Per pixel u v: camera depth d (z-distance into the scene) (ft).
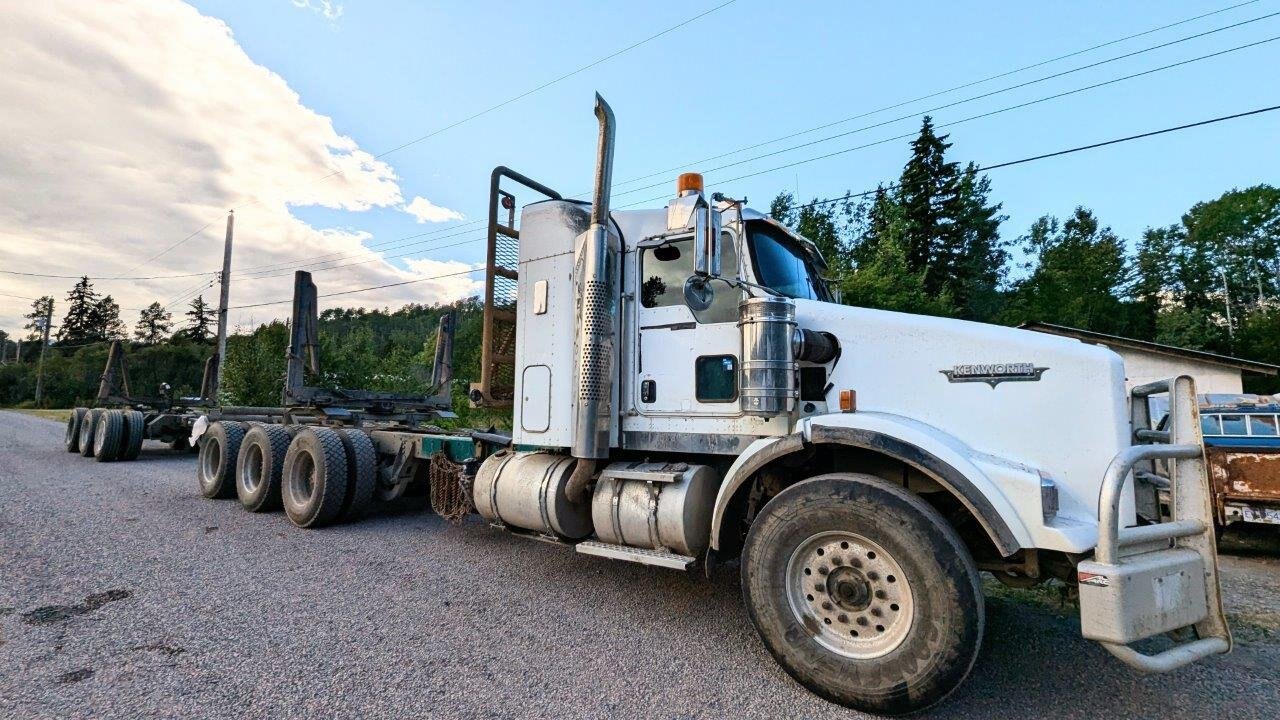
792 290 12.64
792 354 10.51
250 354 63.72
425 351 87.35
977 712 8.63
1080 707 8.82
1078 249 155.22
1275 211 161.27
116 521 19.42
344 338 81.87
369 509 22.43
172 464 35.81
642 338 12.94
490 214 15.51
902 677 8.07
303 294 24.13
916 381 10.17
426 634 10.89
